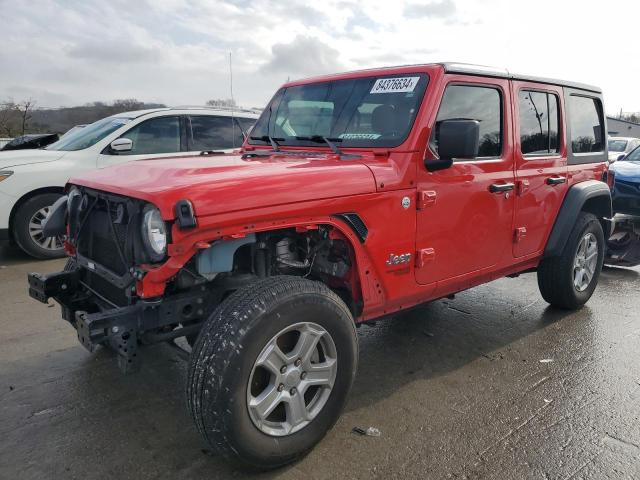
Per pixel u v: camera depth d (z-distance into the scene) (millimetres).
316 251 3037
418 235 3270
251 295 2486
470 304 5246
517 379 3639
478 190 3617
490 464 2693
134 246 2533
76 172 6965
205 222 2361
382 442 2883
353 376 2852
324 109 3836
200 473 2617
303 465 2684
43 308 4965
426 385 3549
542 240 4426
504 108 3869
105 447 2828
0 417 3105
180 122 7691
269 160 3289
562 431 2996
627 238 7273
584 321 4777
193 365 2420
